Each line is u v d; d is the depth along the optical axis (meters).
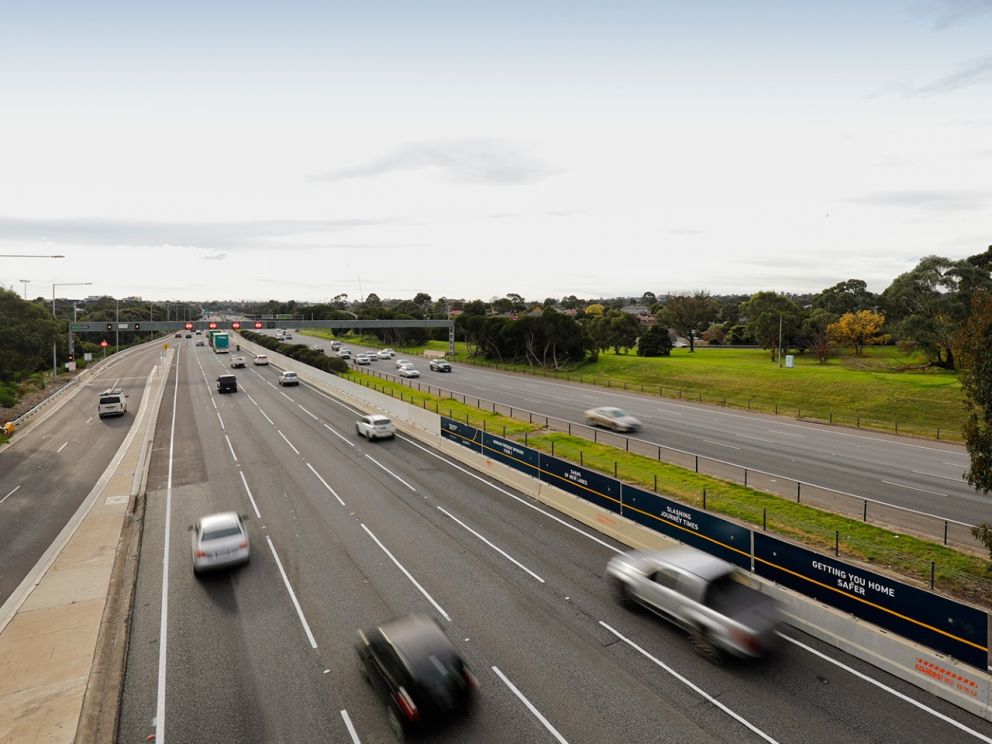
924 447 32.22
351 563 17.16
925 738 9.86
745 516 20.69
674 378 62.28
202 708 10.79
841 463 28.41
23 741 10.00
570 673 11.77
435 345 124.94
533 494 23.73
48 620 14.05
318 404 49.06
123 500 23.30
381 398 43.00
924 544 17.98
